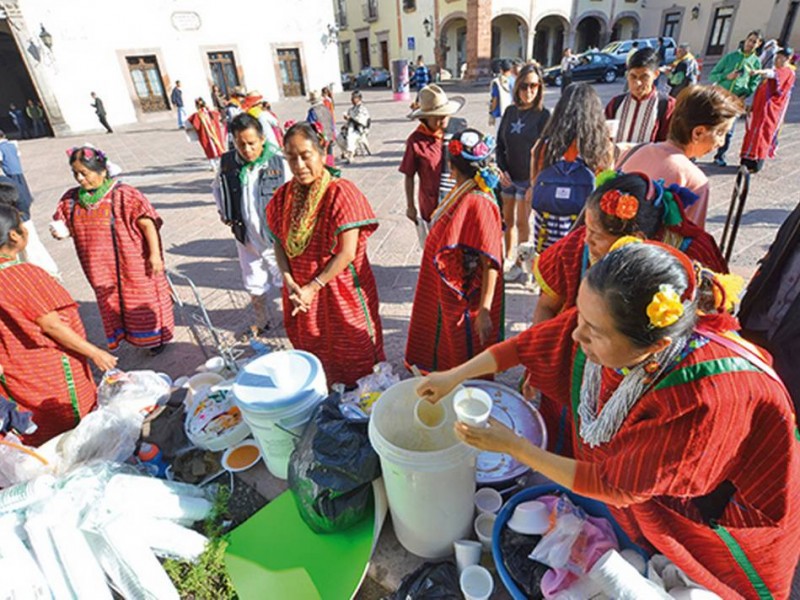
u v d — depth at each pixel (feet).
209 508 6.86
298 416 6.63
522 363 5.27
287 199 8.38
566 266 5.81
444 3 78.95
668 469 3.36
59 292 7.61
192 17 63.05
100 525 5.57
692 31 82.17
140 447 7.65
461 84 71.77
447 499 5.41
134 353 11.91
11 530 5.53
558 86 62.75
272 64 70.74
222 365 9.84
